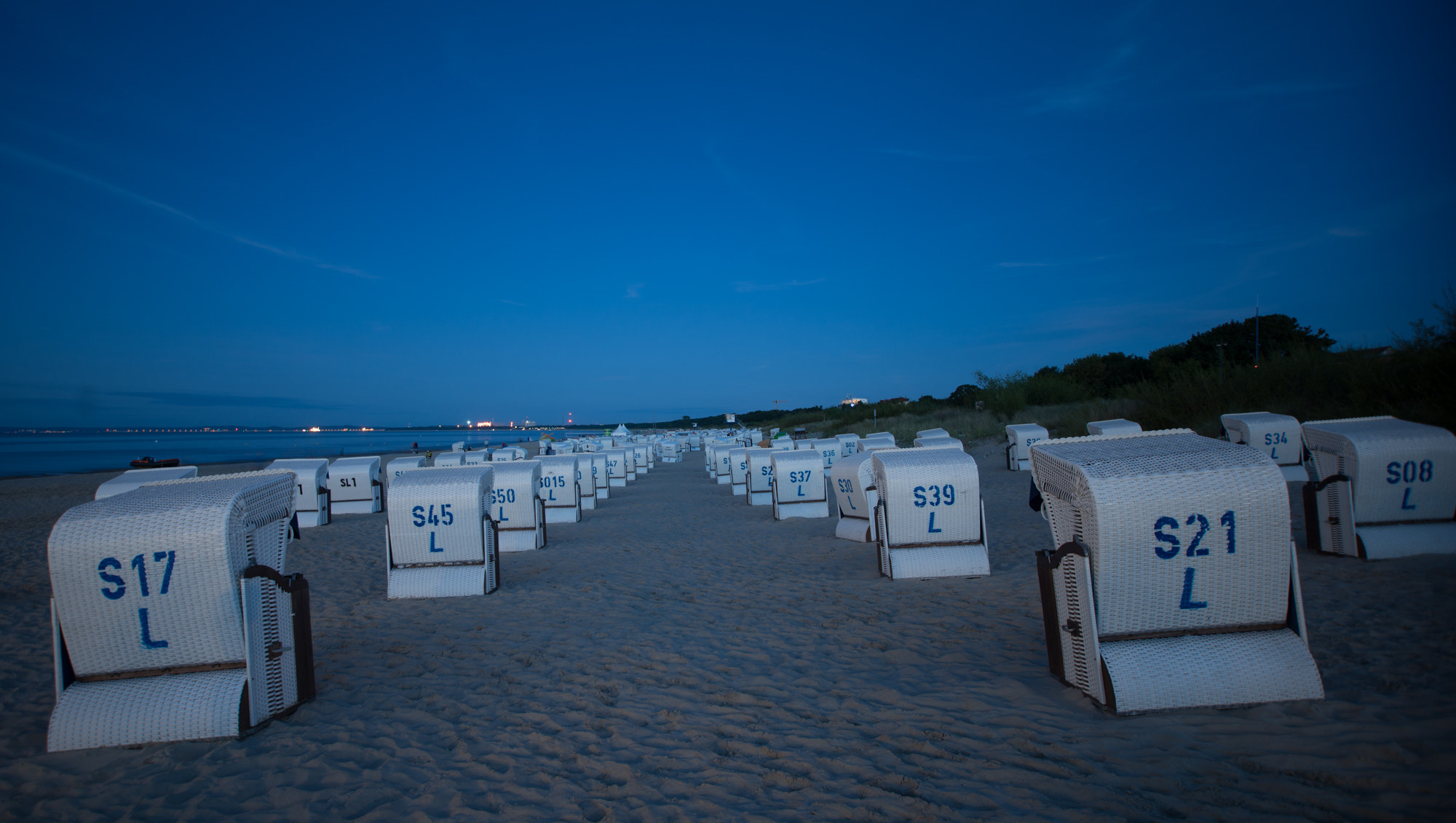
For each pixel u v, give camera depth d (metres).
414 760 3.41
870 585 7.04
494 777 3.21
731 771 3.19
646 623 6.02
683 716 3.89
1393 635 4.33
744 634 5.55
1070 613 3.78
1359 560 6.27
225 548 3.59
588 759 3.38
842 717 3.76
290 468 13.64
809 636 5.39
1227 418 11.44
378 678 4.70
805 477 12.91
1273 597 3.56
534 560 9.61
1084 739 3.26
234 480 4.03
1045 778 2.93
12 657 5.71
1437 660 3.87
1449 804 2.50
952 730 3.49
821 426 46.62
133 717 3.58
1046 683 4.00
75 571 3.57
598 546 10.66
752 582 7.55
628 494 19.75
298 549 10.94
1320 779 2.77
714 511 14.81
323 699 4.29
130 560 3.57
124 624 3.62
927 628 5.39
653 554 9.64
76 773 3.35
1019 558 7.87
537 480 10.70
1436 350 12.85
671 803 2.91
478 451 21.48
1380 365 13.94
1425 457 6.30
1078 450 3.84
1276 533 3.50
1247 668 3.46
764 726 3.70
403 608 6.92
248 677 3.70
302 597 4.18
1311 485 6.80
